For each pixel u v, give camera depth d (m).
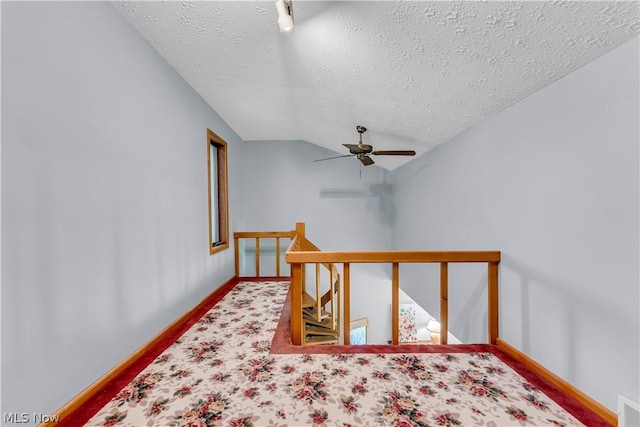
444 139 2.92
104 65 1.51
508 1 1.22
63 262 1.26
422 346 1.96
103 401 1.36
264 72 2.37
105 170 1.52
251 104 3.11
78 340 1.33
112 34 1.57
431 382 1.54
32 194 1.13
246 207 4.86
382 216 5.04
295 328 1.98
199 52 2.06
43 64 1.17
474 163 2.40
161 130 2.08
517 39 1.39
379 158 4.43
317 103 3.02
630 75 1.17
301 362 1.74
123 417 1.26
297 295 1.99
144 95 1.87
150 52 1.94
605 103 1.27
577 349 1.42
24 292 1.10
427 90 2.13
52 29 1.21
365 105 2.75
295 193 4.92
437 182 3.19
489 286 2.04
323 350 1.89
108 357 1.52
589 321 1.36
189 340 2.04
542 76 1.55
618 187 1.22
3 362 1.03
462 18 1.39
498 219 2.06
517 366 1.71
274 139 4.83
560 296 1.52
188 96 2.55
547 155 1.61
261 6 1.60
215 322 2.38
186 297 2.46
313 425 1.22
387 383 1.52
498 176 2.06
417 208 3.84
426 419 1.26
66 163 1.28
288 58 2.15
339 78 2.36
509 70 1.61
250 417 1.26
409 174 4.15
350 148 3.31
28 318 1.11
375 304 5.24
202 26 1.77
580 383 1.40
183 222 2.42
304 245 3.20
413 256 2.00
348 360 1.76
